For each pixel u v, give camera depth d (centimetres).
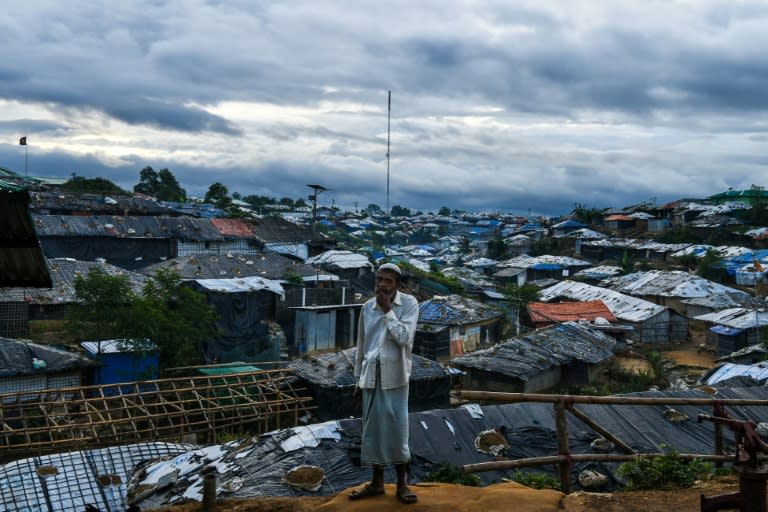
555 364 3131
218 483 880
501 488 511
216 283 3419
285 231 5534
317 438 1016
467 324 3791
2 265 725
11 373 2244
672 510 504
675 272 5684
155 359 2561
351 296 4147
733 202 8600
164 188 8056
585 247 8125
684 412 1232
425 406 2348
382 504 469
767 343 3666
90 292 2559
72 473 1266
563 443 632
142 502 883
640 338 4578
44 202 5272
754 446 384
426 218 15338
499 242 9219
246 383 2120
